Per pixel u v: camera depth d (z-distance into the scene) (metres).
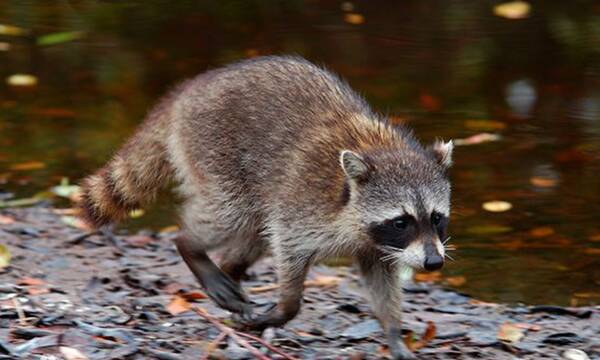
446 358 9.22
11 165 14.43
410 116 15.98
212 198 10.10
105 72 17.70
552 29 19.47
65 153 14.79
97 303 10.02
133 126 15.70
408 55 18.36
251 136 10.01
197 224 10.14
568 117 16.14
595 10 20.30
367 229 9.43
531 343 9.73
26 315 9.21
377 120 10.23
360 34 19.25
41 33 19.25
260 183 10.00
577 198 13.69
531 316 10.75
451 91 17.02
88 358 8.23
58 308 9.59
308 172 9.74
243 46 18.78
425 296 11.36
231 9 20.55
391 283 9.43
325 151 9.80
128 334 8.88
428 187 9.42
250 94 10.12
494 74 17.75
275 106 10.05
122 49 18.70
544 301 11.35
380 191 9.41
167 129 10.51
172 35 19.36
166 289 10.82
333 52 18.44
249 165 10.03
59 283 10.75
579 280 11.80
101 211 10.81
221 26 19.73
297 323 10.08
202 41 19.05
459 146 15.10
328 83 10.34
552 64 18.17
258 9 20.55
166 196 13.66
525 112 16.28
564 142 15.30
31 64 17.95
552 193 13.82
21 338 8.61
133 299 10.24
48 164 14.48
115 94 16.84
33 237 12.14
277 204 9.82
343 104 10.23
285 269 9.68
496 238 12.73
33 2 20.86
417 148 9.94
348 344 9.49
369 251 9.57
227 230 10.14
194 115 10.23
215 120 10.12
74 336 8.63
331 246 9.66
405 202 9.32
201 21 20.02
